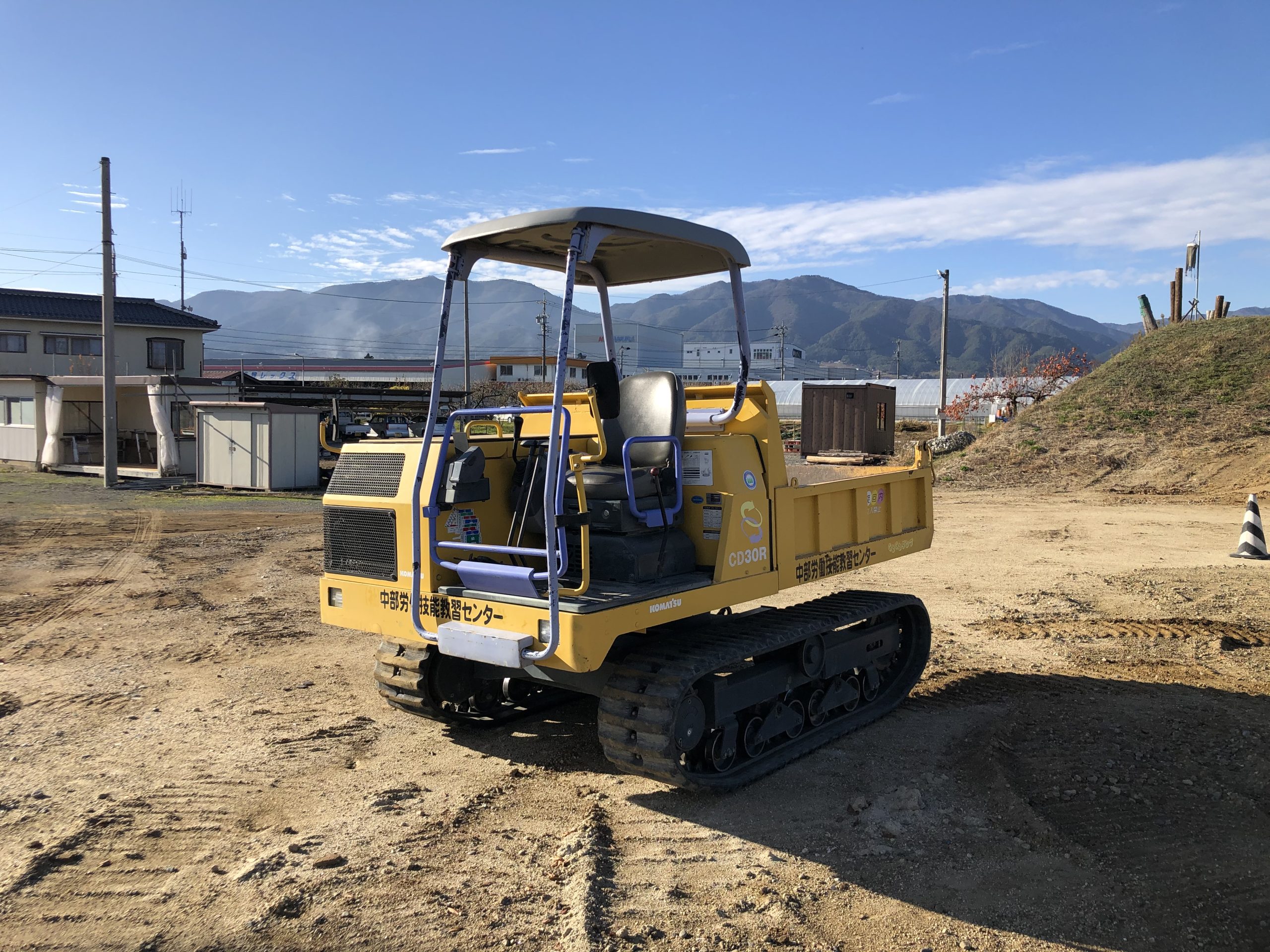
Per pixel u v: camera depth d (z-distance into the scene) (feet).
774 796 15.83
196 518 53.88
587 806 15.40
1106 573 36.06
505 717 19.77
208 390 81.00
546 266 16.92
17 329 114.32
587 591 14.08
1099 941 11.25
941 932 11.44
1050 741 18.08
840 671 19.25
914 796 15.28
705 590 15.14
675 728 14.65
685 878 12.84
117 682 22.59
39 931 11.44
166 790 16.01
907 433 134.62
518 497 16.01
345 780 16.51
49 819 14.79
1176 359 83.41
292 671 23.63
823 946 11.14
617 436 16.70
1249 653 24.66
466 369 103.96
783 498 17.06
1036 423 78.07
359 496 16.37
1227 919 11.69
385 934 11.37
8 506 58.75
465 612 14.51
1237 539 43.80
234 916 11.76
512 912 11.90
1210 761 16.89
